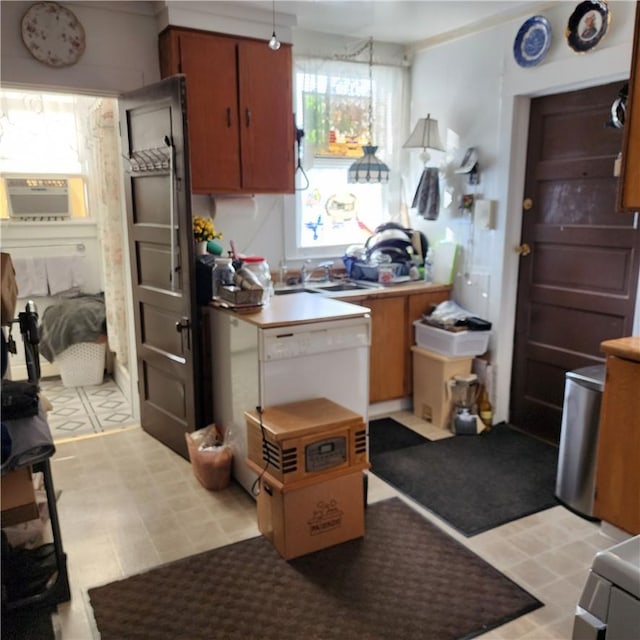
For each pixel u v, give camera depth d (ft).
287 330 8.12
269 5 10.37
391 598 6.73
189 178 9.07
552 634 6.18
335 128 12.98
